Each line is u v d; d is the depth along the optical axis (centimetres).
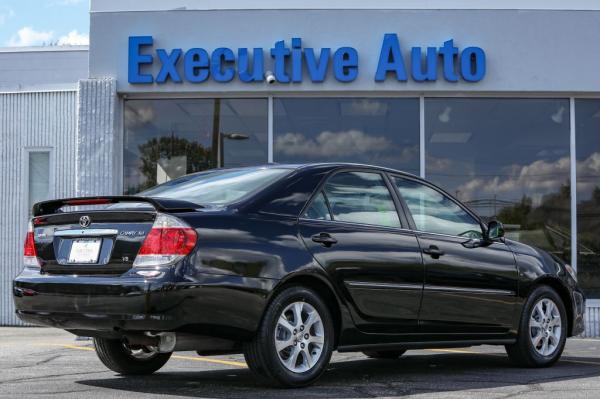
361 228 643
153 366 698
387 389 608
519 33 1188
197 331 547
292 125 1206
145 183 1201
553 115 1222
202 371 731
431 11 1177
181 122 1206
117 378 673
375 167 683
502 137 1216
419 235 679
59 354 875
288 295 586
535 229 1212
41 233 609
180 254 543
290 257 589
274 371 578
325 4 1181
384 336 647
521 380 671
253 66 1173
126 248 556
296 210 612
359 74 1176
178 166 1202
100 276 561
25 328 1288
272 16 1175
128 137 1203
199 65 1171
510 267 742
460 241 709
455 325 696
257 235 579
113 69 1175
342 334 622
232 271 559
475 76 1177
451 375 702
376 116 1209
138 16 1177
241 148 1205
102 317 548
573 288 809
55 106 1354
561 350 784
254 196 602
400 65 1170
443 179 1208
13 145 1361
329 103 1209
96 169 1166
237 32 1176
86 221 581
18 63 1502
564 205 1218
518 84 1186
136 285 536
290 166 649
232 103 1208
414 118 1209
